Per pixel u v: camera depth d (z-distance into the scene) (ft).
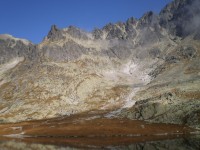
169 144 278.87
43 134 436.76
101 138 374.02
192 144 271.69
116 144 299.17
